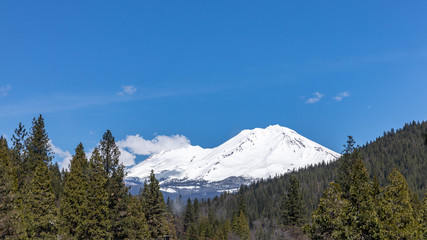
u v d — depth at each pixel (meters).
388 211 32.91
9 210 33.50
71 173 48.09
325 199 32.88
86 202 46.00
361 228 30.61
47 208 46.66
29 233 43.03
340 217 31.20
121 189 51.19
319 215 32.44
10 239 32.81
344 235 30.59
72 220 45.78
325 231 32.28
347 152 48.41
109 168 50.72
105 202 46.81
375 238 30.11
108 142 51.00
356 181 33.25
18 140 56.44
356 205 31.94
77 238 45.06
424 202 40.19
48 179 48.50
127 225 50.66
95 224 45.56
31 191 46.78
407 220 33.56
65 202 46.78
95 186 46.72
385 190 36.28
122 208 50.75
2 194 33.22
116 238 50.03
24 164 56.16
